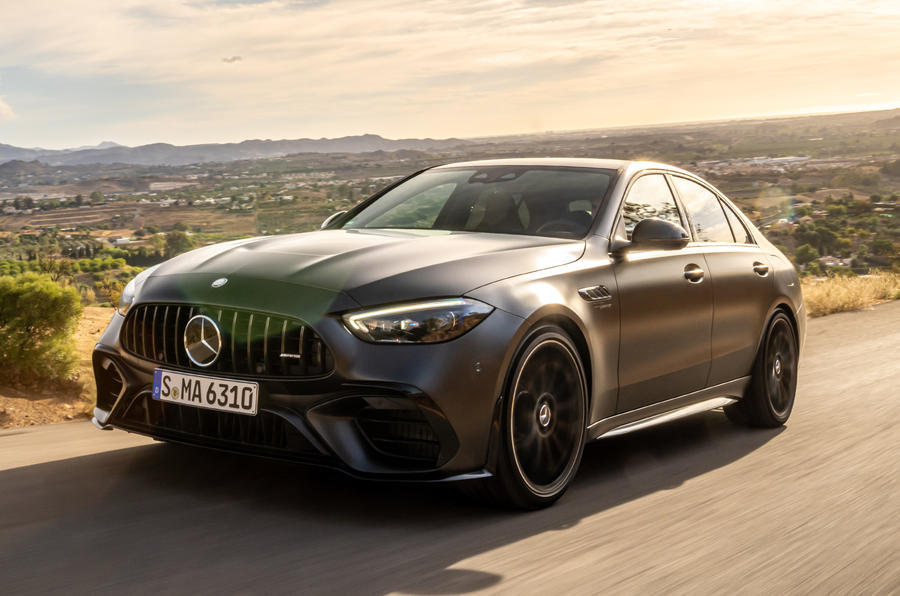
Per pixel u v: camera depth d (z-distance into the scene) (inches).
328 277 129.5
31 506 131.5
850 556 121.5
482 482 131.9
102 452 170.4
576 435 145.7
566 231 160.7
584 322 145.2
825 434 207.8
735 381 198.1
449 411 123.2
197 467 154.6
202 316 129.4
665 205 184.1
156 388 135.2
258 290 128.8
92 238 7824.8
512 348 129.7
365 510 132.6
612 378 154.6
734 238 207.0
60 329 274.1
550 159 190.9
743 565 116.2
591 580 107.9
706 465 176.1
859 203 3624.5
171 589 97.8
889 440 200.2
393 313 123.5
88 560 107.4
